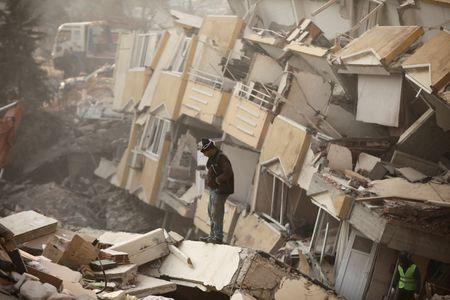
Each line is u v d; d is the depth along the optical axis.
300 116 22.03
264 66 24.83
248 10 31.22
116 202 33.56
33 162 36.56
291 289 11.55
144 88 33.06
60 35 54.38
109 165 36.03
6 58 37.44
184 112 28.36
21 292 7.66
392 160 17.64
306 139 19.64
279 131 21.39
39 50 58.12
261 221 21.62
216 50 27.86
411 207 13.92
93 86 47.88
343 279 15.86
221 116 25.92
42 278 8.77
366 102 19.08
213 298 12.27
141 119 32.84
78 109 42.69
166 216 29.73
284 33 26.42
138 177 31.78
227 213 23.45
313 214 21.09
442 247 13.91
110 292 9.76
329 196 16.17
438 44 15.94
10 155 35.53
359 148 18.23
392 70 17.12
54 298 7.66
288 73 22.47
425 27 19.36
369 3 22.53
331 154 18.09
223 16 28.12
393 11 21.06
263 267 11.49
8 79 37.47
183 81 28.77
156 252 12.43
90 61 53.69
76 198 32.59
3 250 8.43
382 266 15.07
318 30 24.27
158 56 32.62
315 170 18.69
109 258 11.16
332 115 21.27
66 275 9.59
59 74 54.94
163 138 29.77
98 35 53.50
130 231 30.30
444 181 15.62
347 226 16.30
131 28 54.28
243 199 23.81
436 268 14.47
